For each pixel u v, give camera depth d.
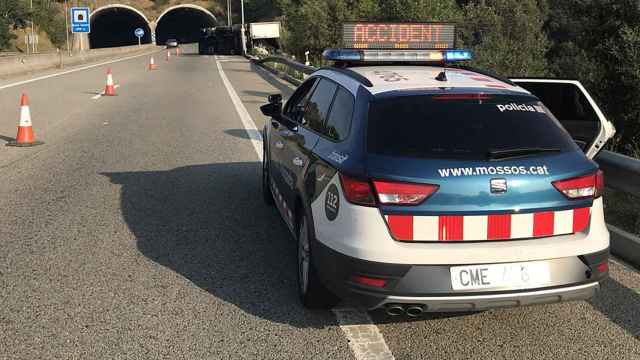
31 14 93.25
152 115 14.95
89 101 17.80
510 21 40.88
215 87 23.20
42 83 23.80
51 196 7.30
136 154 9.97
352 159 3.71
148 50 81.69
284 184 5.39
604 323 4.14
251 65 39.34
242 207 6.93
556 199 3.61
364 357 3.67
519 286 3.55
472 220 3.53
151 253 5.43
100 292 4.58
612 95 15.05
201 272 5.01
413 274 3.50
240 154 10.04
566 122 6.65
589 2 16.00
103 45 130.88
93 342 3.83
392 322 4.15
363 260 3.54
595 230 3.71
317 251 3.92
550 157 3.67
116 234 5.93
